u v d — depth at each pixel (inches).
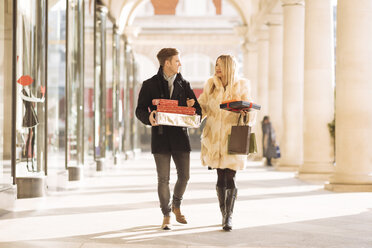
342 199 316.5
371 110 377.7
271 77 746.8
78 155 458.3
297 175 493.7
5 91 274.1
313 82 485.1
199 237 186.4
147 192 355.6
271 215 245.1
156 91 207.9
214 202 293.9
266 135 708.0
